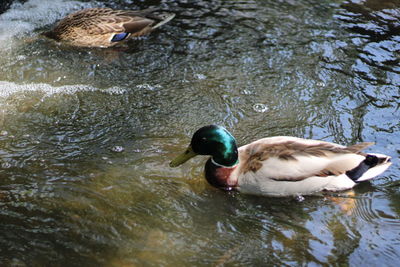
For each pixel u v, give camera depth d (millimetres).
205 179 3016
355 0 3943
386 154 3102
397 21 3793
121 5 3930
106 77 3463
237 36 3693
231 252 2807
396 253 2812
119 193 2951
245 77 3471
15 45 3629
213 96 3371
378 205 2941
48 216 2867
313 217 2912
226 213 2918
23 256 2762
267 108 3318
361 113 3283
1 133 3166
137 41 3670
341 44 3646
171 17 3723
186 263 2770
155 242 2816
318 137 3178
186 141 3162
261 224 2889
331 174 2939
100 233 2830
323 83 3436
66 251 2779
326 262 2787
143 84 3428
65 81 3434
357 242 2840
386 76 3467
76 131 3189
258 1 3943
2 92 3357
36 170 3016
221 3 3918
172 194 2963
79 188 2959
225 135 2955
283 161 2928
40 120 3234
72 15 3678
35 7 3920
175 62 3547
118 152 3102
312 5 3914
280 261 2787
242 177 2961
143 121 3246
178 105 3326
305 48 3627
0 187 2949
